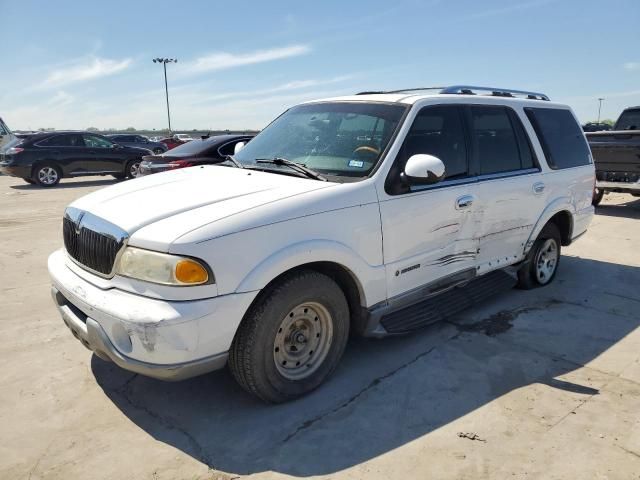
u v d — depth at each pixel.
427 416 3.12
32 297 5.21
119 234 2.86
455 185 4.00
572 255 6.90
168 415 3.15
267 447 2.84
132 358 2.77
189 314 2.66
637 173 9.47
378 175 3.48
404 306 3.82
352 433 2.95
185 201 3.09
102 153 16.31
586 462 2.70
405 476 2.60
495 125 4.57
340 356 3.49
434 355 3.91
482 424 3.04
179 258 2.67
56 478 2.60
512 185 4.52
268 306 2.96
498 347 4.05
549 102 5.44
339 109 4.14
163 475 2.62
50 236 8.12
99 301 2.85
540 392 3.39
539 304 5.01
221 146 9.48
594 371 3.69
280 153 3.99
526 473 2.62
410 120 3.76
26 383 3.52
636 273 6.06
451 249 4.05
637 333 4.34
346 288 3.53
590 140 10.02
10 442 2.88
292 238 3.01
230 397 3.35
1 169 15.55
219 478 2.60
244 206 2.96
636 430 2.97
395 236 3.56
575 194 5.46
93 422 3.08
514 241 4.78
